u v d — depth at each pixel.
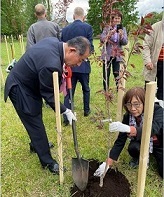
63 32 3.72
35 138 2.56
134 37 1.89
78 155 2.38
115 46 2.02
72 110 2.51
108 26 1.94
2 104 4.83
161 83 3.78
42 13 4.06
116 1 1.84
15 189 2.53
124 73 2.17
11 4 23.45
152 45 3.61
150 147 2.49
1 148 3.24
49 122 3.93
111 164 2.56
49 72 2.10
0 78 5.62
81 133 3.57
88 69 3.77
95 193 2.33
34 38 4.10
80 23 3.62
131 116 2.48
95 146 3.21
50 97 2.21
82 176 2.36
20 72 2.31
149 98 1.59
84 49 2.14
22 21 22.50
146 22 1.78
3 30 23.31
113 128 2.17
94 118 2.23
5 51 12.19
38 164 2.88
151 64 3.59
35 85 2.33
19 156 3.07
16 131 3.70
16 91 2.34
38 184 2.58
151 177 2.65
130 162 2.82
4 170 2.80
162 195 2.39
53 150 3.16
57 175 2.68
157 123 2.23
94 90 5.54
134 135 2.19
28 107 2.38
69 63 2.26
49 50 2.16
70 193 2.43
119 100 2.56
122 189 2.39
